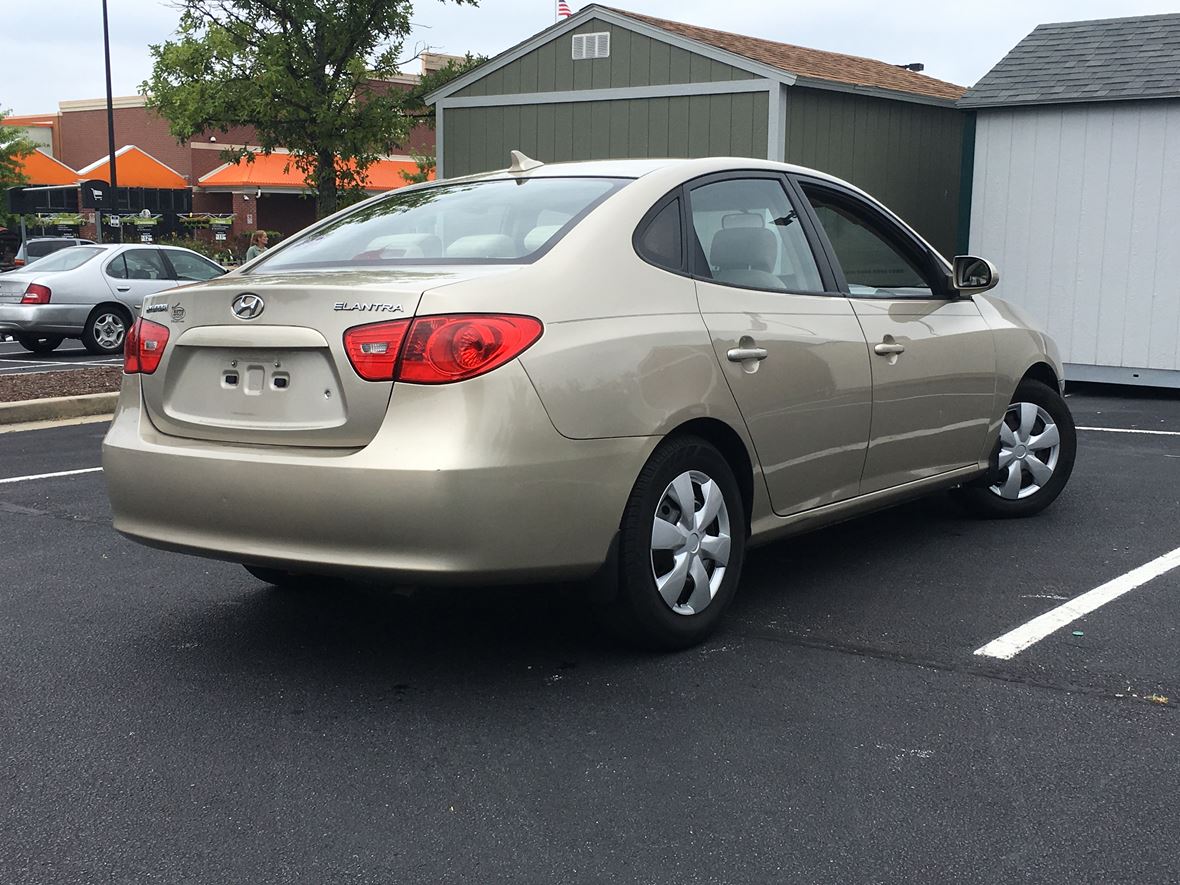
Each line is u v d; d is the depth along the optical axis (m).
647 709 3.54
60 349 16.91
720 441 4.10
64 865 2.68
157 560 5.35
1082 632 4.18
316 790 3.05
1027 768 3.12
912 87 16.39
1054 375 6.02
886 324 4.79
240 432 3.60
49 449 8.27
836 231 4.84
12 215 38.47
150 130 49.69
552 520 3.47
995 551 5.31
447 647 4.12
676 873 2.62
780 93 13.34
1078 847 2.71
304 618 4.48
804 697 3.62
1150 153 10.98
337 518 3.37
